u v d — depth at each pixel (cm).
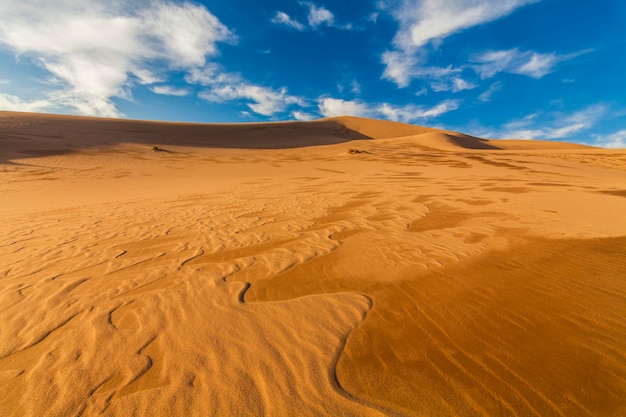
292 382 193
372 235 508
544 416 165
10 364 212
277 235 525
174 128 5416
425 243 454
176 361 213
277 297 303
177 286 330
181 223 631
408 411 171
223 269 377
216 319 264
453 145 4256
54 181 1659
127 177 1848
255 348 225
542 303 271
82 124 4469
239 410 174
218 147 4247
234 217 679
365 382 192
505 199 816
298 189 1173
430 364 205
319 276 350
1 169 1952
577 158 2778
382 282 329
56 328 254
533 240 439
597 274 320
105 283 340
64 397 184
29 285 336
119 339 238
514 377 191
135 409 175
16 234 563
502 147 5541
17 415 173
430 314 263
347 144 4403
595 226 494
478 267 355
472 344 223
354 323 254
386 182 1341
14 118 4019
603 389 179
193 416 171
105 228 599
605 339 220
